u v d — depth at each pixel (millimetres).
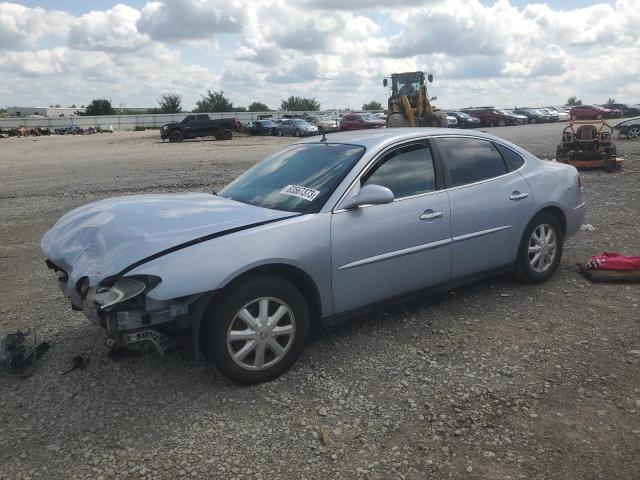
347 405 3383
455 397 3420
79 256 3547
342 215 3930
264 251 3508
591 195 10328
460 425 3133
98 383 3707
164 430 3182
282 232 3650
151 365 3932
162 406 3424
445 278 4570
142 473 2824
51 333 4559
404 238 4207
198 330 3406
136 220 3736
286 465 2857
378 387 3576
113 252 3381
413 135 4551
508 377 3635
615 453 2848
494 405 3314
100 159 23672
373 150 4270
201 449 3002
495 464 2801
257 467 2846
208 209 3959
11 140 52031
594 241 6926
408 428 3129
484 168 4898
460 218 4559
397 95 27125
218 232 3514
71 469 2881
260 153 24359
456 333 4336
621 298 4930
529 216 5066
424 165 4516
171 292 3172
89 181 15094
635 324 4367
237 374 3539
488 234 4781
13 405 3486
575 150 13992
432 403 3363
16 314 5051
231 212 3879
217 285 3305
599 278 5355
